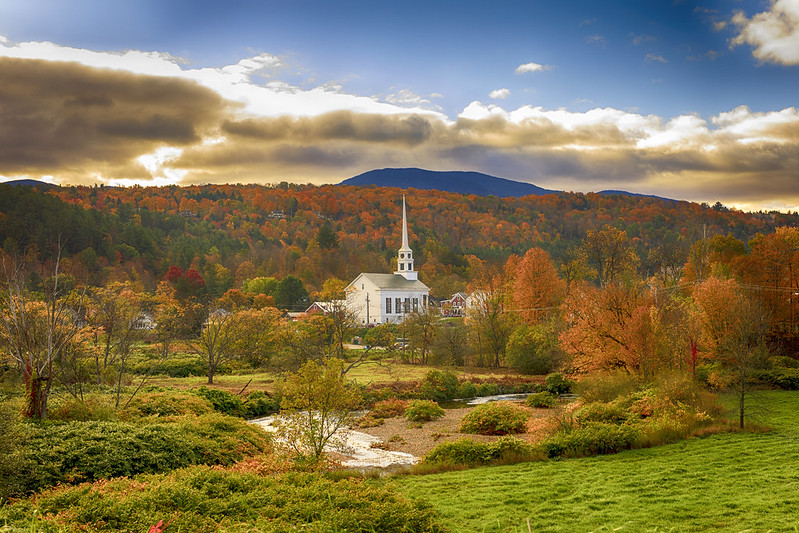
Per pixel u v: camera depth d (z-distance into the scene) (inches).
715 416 1267.2
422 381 2431.1
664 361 1685.5
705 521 630.5
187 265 6963.6
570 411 1427.2
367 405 2143.2
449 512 701.3
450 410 2041.1
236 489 708.0
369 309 5388.8
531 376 2810.0
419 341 3383.4
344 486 708.0
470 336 3363.7
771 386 1839.3
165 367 2677.2
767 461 888.9
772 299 2605.8
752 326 1786.4
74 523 541.6
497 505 732.7
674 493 748.0
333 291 4675.2
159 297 3868.1
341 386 1061.8
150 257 6919.3
